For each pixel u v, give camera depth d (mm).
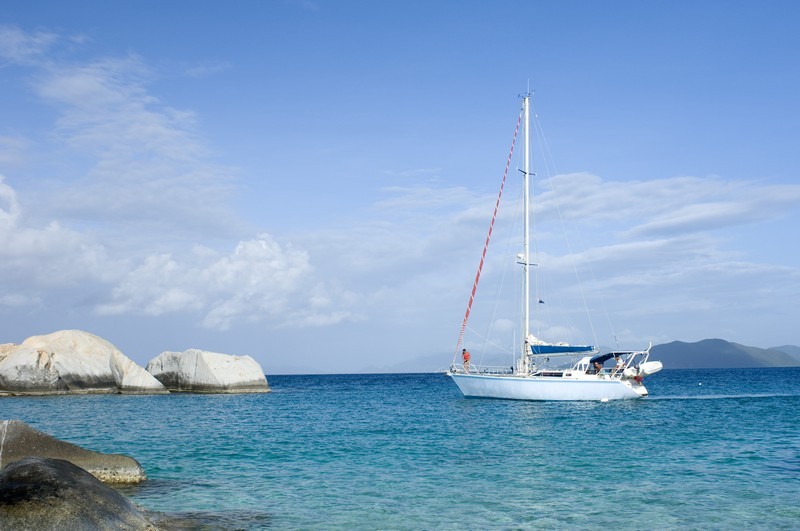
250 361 56094
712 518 11992
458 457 18938
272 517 12047
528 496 13820
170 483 15094
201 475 16172
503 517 12133
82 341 50375
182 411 35562
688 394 53375
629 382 38250
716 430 25156
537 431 25188
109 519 9328
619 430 25391
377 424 28484
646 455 19031
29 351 47531
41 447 13680
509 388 38000
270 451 20250
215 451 20266
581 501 13352
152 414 33656
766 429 25406
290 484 15078
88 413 33750
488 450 20281
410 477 15906
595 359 39719
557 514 12328
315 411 36375
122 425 28016
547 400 37062
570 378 36625
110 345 52375
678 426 26703
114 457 14766
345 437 23703
